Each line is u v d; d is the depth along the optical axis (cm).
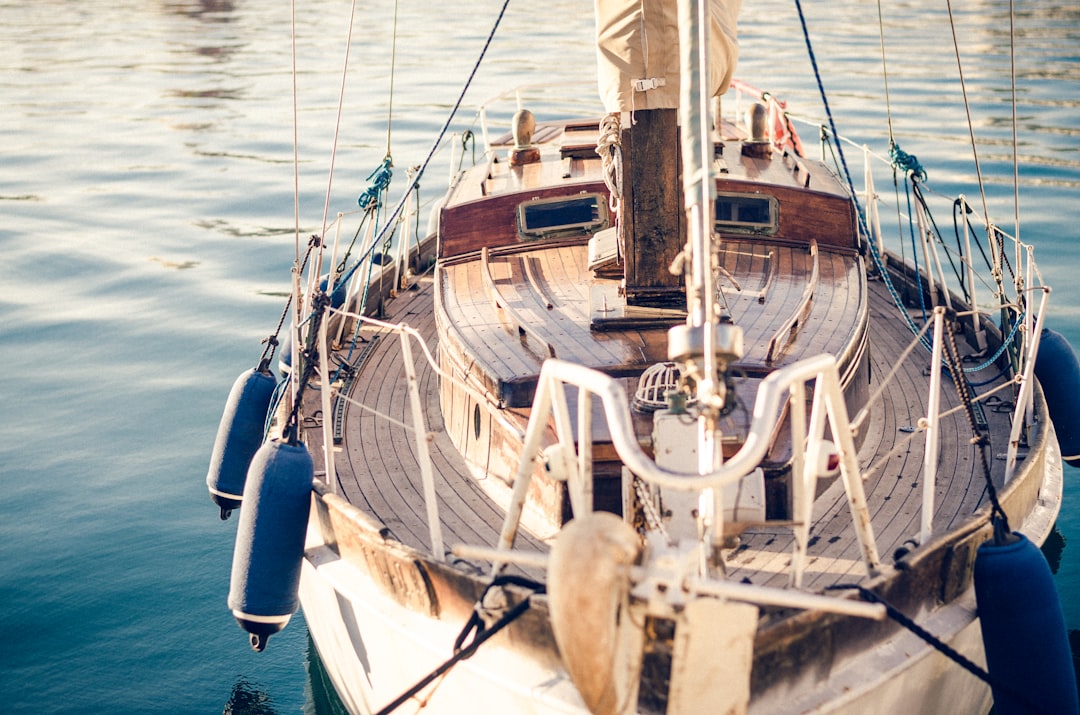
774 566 625
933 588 603
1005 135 2267
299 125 2616
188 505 1076
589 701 452
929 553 588
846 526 672
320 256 811
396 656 645
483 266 910
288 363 1057
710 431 527
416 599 622
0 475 1121
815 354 733
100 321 1509
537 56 3388
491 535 684
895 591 577
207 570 975
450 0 5209
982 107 2516
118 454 1166
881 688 561
